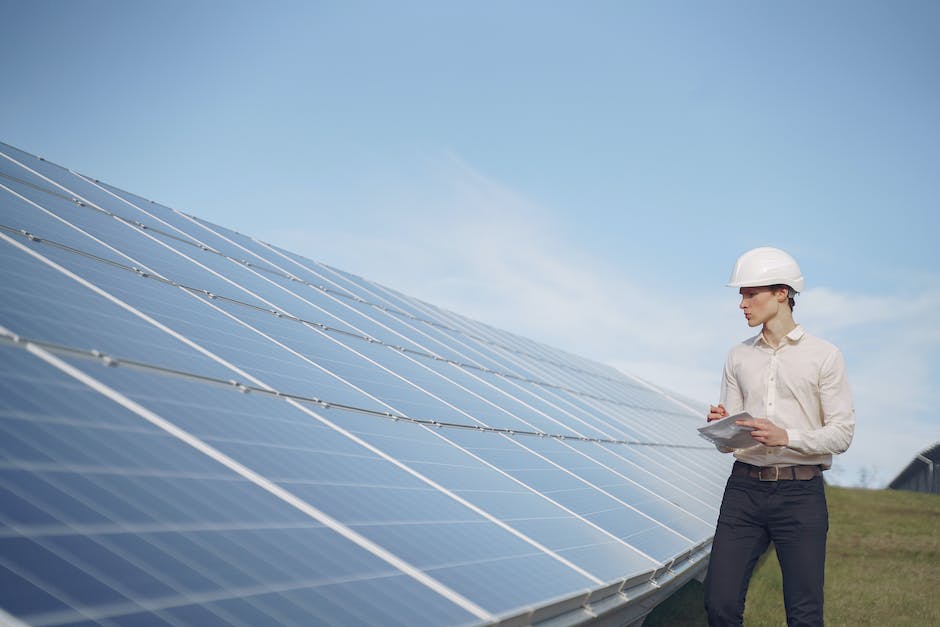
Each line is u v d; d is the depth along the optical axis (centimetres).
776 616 1359
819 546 602
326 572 418
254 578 374
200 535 388
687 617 1246
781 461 613
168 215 1330
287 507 473
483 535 604
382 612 404
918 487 6134
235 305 952
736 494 633
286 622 351
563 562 635
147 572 335
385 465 652
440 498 640
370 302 1652
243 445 532
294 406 689
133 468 418
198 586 344
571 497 884
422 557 499
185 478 439
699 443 2569
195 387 599
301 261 1673
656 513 1053
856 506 3388
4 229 729
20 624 266
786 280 629
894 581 1830
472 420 1019
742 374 651
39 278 645
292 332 974
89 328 596
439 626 416
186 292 877
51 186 1059
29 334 521
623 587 691
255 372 723
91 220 979
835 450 600
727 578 620
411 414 879
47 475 366
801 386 623
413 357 1272
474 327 2328
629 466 1342
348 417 742
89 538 337
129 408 494
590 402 1995
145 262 912
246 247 1462
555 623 548
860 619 1437
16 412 408
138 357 593
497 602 485
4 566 292
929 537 2620
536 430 1190
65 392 464
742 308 650
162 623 307
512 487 791
